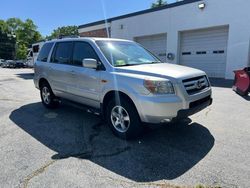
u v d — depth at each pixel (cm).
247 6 1287
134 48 556
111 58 480
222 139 443
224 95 876
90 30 2316
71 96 569
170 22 1656
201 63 1568
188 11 1544
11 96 910
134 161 361
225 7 1372
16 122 564
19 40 7419
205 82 465
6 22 7044
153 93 389
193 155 379
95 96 489
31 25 7775
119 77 432
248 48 1314
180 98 392
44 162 360
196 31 1562
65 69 569
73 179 312
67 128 516
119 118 450
